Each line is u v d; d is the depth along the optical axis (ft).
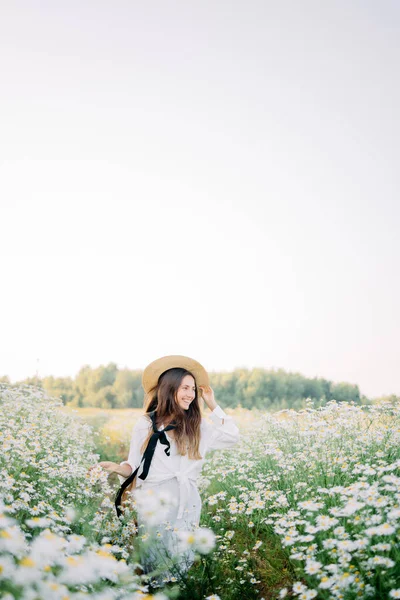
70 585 7.39
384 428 14.88
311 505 10.50
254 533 13.75
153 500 10.30
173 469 13.05
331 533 9.89
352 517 10.26
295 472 14.61
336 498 11.73
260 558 12.25
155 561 11.41
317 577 8.93
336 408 16.24
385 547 8.72
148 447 13.11
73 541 8.23
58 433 19.89
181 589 10.56
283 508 12.86
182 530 12.10
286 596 10.19
